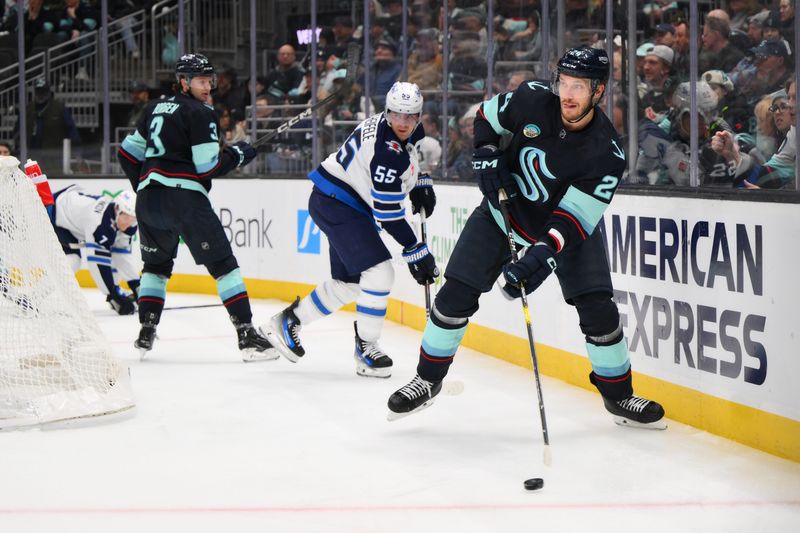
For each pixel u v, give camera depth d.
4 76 14.25
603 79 4.75
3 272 5.81
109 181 12.34
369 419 5.86
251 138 12.13
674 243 5.63
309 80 12.07
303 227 10.89
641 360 6.02
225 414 6.01
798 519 4.08
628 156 8.27
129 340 8.72
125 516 4.16
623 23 8.28
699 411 5.50
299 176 10.91
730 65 7.71
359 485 4.57
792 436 4.82
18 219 5.84
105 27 12.59
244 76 13.14
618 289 6.22
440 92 10.52
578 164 4.92
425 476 4.71
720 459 4.93
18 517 4.15
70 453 5.14
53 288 5.89
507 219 5.05
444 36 9.59
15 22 14.28
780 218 4.81
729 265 5.18
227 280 7.59
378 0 11.29
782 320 4.84
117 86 13.96
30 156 13.34
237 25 13.11
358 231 6.95
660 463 4.88
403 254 6.44
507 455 5.06
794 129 7.34
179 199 7.38
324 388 6.74
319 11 11.98
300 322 7.34
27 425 5.62
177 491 4.49
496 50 9.88
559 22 9.05
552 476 4.69
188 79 7.45
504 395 6.42
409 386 5.55
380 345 8.37
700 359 5.46
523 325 7.30
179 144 7.38
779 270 4.83
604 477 4.66
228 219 11.75
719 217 5.24
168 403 6.30
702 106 7.79
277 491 4.49
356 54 11.68
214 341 8.68
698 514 4.15
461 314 5.37
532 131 4.97
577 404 6.15
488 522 4.06
